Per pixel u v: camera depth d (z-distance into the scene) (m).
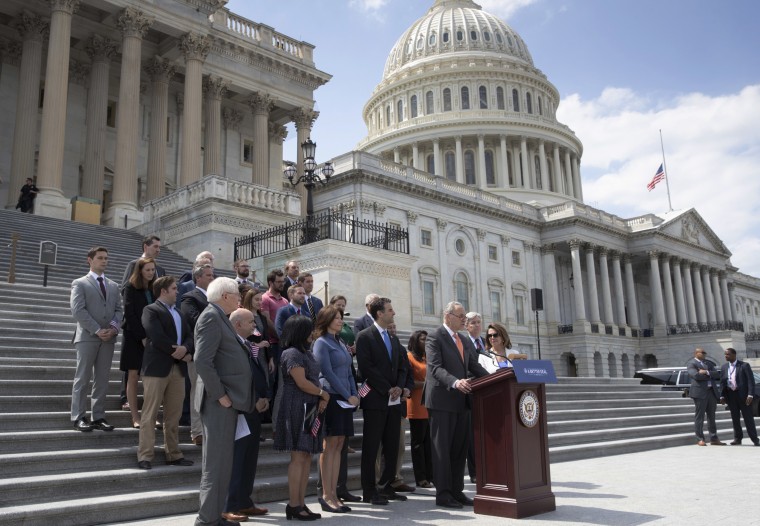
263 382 7.80
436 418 7.94
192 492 7.36
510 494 7.04
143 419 7.79
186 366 8.59
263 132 37.16
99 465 7.67
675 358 66.19
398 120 89.31
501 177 81.62
